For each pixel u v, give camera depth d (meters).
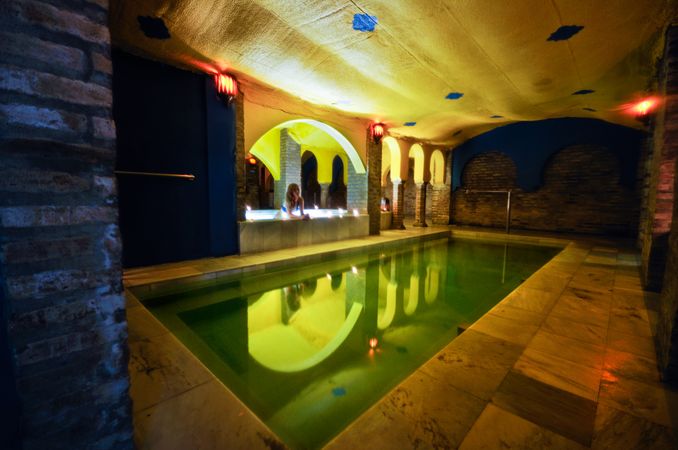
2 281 1.05
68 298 1.17
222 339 3.33
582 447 1.50
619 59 4.87
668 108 3.56
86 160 1.20
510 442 1.53
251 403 2.27
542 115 8.76
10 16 1.02
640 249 6.61
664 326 2.23
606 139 9.38
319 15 3.74
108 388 1.29
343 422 2.09
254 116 5.93
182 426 1.62
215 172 5.42
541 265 6.80
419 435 1.57
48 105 1.10
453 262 7.02
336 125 7.66
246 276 4.98
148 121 4.70
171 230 5.04
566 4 3.52
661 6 3.39
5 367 1.09
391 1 3.50
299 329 3.64
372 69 5.18
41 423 1.14
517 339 2.60
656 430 1.60
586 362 2.25
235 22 3.83
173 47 4.33
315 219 7.27
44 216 1.11
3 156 1.03
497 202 11.56
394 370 2.75
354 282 5.48
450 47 4.50
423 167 11.21
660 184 3.73
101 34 1.21
